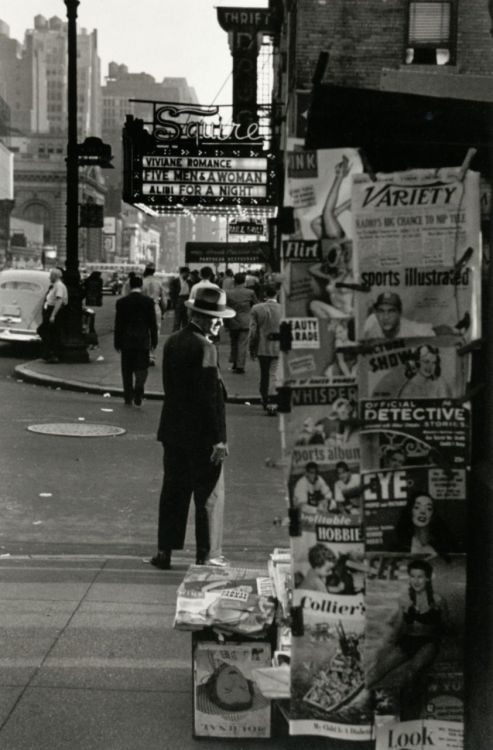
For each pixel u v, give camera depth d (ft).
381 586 13.46
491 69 64.28
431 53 64.03
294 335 13.52
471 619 13.28
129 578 24.98
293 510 13.87
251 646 15.89
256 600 16.74
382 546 13.39
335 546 13.80
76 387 64.90
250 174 89.20
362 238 13.26
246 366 79.36
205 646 15.94
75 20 75.41
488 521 12.74
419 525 13.34
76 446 44.14
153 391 62.95
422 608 13.43
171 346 25.41
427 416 13.29
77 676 18.39
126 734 16.15
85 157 77.82
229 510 33.65
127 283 57.06
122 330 57.00
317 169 13.38
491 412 13.25
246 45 98.68
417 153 14.28
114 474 38.73
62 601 22.80
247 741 15.99
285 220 13.44
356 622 13.84
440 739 13.76
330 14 63.82
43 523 31.37
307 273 13.47
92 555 27.71
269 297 55.67
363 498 13.35
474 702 13.14
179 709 17.13
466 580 13.41
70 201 77.51
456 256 13.19
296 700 14.10
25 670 18.62
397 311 13.26
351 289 13.34
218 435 25.16
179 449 25.44
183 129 90.48
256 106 91.97
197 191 90.02
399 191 13.20
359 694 13.91
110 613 21.97
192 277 98.53
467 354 13.25
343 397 13.60
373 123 14.17
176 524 25.98
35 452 42.42
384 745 13.85
